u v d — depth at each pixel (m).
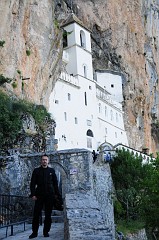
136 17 60.56
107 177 24.03
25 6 27.98
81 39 48.38
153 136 65.19
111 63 56.53
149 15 65.44
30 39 29.23
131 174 29.70
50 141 24.38
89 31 49.50
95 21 54.06
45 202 8.42
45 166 8.49
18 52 27.02
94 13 54.22
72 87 42.72
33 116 25.72
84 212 6.98
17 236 9.52
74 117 41.81
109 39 55.34
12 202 12.74
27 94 28.16
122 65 56.72
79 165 17.67
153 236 27.59
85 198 8.48
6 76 25.14
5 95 23.95
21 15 27.48
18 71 26.81
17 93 26.28
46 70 32.19
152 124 64.56
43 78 31.61
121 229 24.47
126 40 57.69
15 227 12.06
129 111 57.66
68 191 17.42
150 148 61.66
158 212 23.31
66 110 40.44
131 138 57.25
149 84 63.12
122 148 32.28
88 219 6.42
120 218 26.25
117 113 54.50
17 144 22.12
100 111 48.88
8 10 25.30
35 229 8.55
